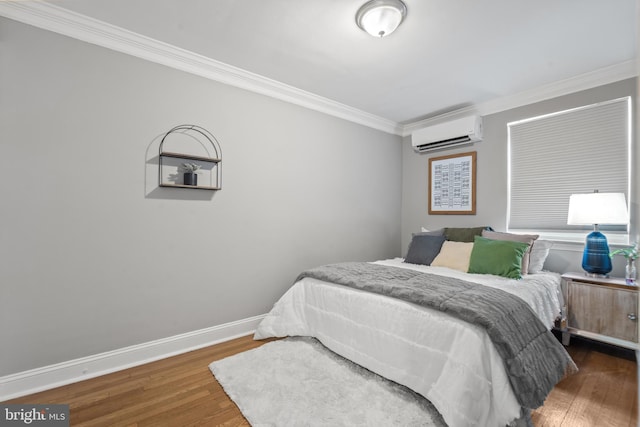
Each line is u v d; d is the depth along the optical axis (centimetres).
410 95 328
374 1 182
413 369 174
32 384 188
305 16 198
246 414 162
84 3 187
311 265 338
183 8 191
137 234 227
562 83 290
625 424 159
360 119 385
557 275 271
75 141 203
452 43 227
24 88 187
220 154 269
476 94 323
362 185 392
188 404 174
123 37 217
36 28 191
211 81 264
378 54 244
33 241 189
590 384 197
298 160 326
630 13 191
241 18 201
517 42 225
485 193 355
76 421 160
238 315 280
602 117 274
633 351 240
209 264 263
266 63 262
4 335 181
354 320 212
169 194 242
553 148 304
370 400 172
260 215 296
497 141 345
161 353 236
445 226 395
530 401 140
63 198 199
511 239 285
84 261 206
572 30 210
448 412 144
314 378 196
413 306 184
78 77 204
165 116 240
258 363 216
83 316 206
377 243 411
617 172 266
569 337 256
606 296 237
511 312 168
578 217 252
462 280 222
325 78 289
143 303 230
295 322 254
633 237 253
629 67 255
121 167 220
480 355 148
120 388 191
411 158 434
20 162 185
